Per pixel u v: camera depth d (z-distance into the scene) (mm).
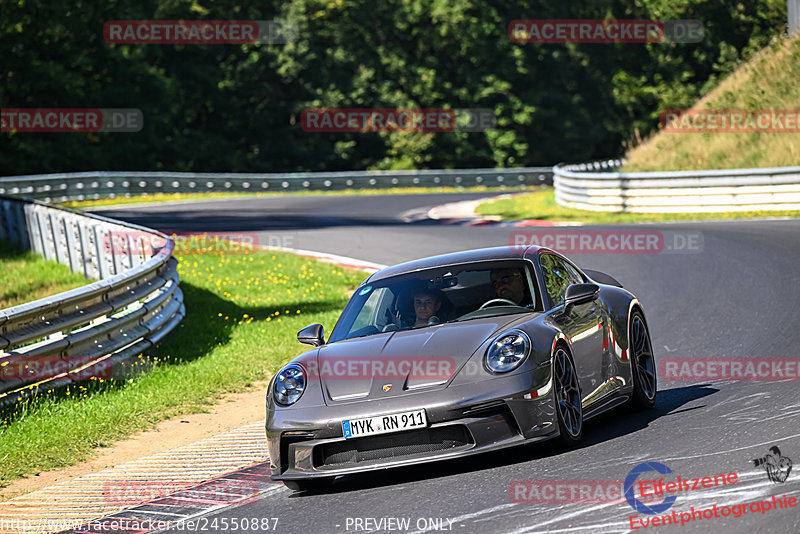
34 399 33656
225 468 26016
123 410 32906
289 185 172250
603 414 27516
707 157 107875
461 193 165000
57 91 195750
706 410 25172
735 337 36094
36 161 187625
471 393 21219
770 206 86000
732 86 117938
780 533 14930
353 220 106250
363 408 21484
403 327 24922
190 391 35812
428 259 28016
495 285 25359
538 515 17438
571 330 24109
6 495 25266
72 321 36906
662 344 36812
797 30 117562
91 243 61156
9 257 73500
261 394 36094
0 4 187625
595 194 98875
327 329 46438
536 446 23266
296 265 69500
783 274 50125
